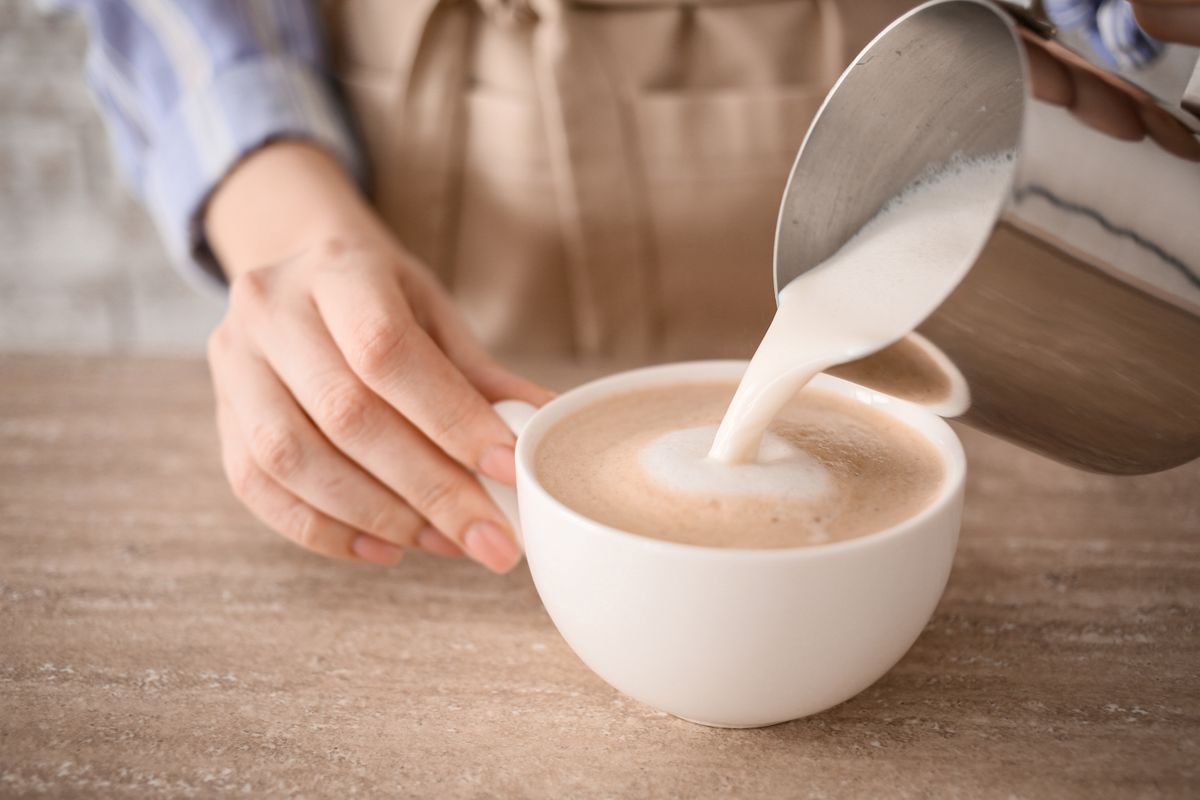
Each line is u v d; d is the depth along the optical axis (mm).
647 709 528
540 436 554
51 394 736
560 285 807
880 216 546
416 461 565
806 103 751
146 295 1228
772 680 496
